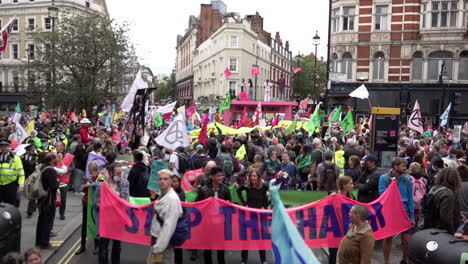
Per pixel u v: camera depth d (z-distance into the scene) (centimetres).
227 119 3325
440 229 583
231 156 1095
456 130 1589
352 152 1065
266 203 710
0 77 5447
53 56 2741
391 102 3027
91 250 779
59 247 788
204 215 649
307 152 1093
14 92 5112
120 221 645
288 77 7981
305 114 3038
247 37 5291
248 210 654
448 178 605
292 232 263
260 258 693
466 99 2886
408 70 3173
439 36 3077
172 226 502
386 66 3222
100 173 760
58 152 1037
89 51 2772
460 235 529
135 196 761
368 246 478
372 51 3241
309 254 256
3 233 564
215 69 5581
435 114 2947
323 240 663
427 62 3134
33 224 932
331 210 666
